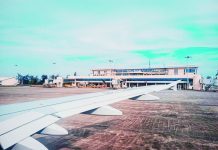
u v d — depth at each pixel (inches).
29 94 1221.1
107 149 242.5
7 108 138.3
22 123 110.9
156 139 285.3
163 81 2359.7
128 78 2603.3
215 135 308.2
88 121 400.5
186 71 2439.7
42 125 116.6
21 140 95.3
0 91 1558.8
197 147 254.8
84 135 301.0
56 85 2866.6
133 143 266.8
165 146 257.0
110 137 292.0
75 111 161.5
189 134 312.7
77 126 358.0
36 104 161.2
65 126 358.6
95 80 2886.3
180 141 278.2
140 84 2546.8
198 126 365.7
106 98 238.5
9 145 86.0
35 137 287.9
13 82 3496.6
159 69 2598.4
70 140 275.6
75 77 3058.6
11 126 103.3
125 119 424.8
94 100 215.0
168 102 780.0
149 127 354.3
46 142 265.7
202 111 549.0
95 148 245.1
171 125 372.2
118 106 644.1
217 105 692.7
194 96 1130.0
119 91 330.6
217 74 2169.0
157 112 523.5
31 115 126.0
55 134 126.6
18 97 993.5
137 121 403.9
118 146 253.8
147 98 309.6
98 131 325.1
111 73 2933.1
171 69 2519.7
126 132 319.9
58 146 250.2
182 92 1582.2
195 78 2162.9
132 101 797.2
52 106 160.2
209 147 255.3
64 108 161.6
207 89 2119.8
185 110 563.8
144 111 538.0
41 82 3786.9
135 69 2770.7
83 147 248.1
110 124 376.8
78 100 202.4
